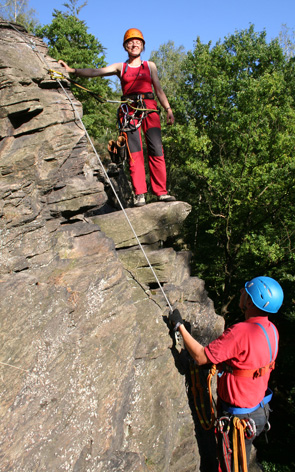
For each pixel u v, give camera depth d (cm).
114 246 356
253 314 309
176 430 355
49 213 321
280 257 1352
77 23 2011
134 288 370
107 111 2292
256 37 2091
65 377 273
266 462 1162
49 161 317
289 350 1384
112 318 315
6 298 258
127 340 319
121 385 304
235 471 284
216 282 1769
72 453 262
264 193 1488
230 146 1705
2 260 275
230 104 1959
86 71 373
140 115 401
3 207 282
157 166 419
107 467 277
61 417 263
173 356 369
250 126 1505
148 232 402
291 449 1205
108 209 619
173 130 1725
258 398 296
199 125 2012
